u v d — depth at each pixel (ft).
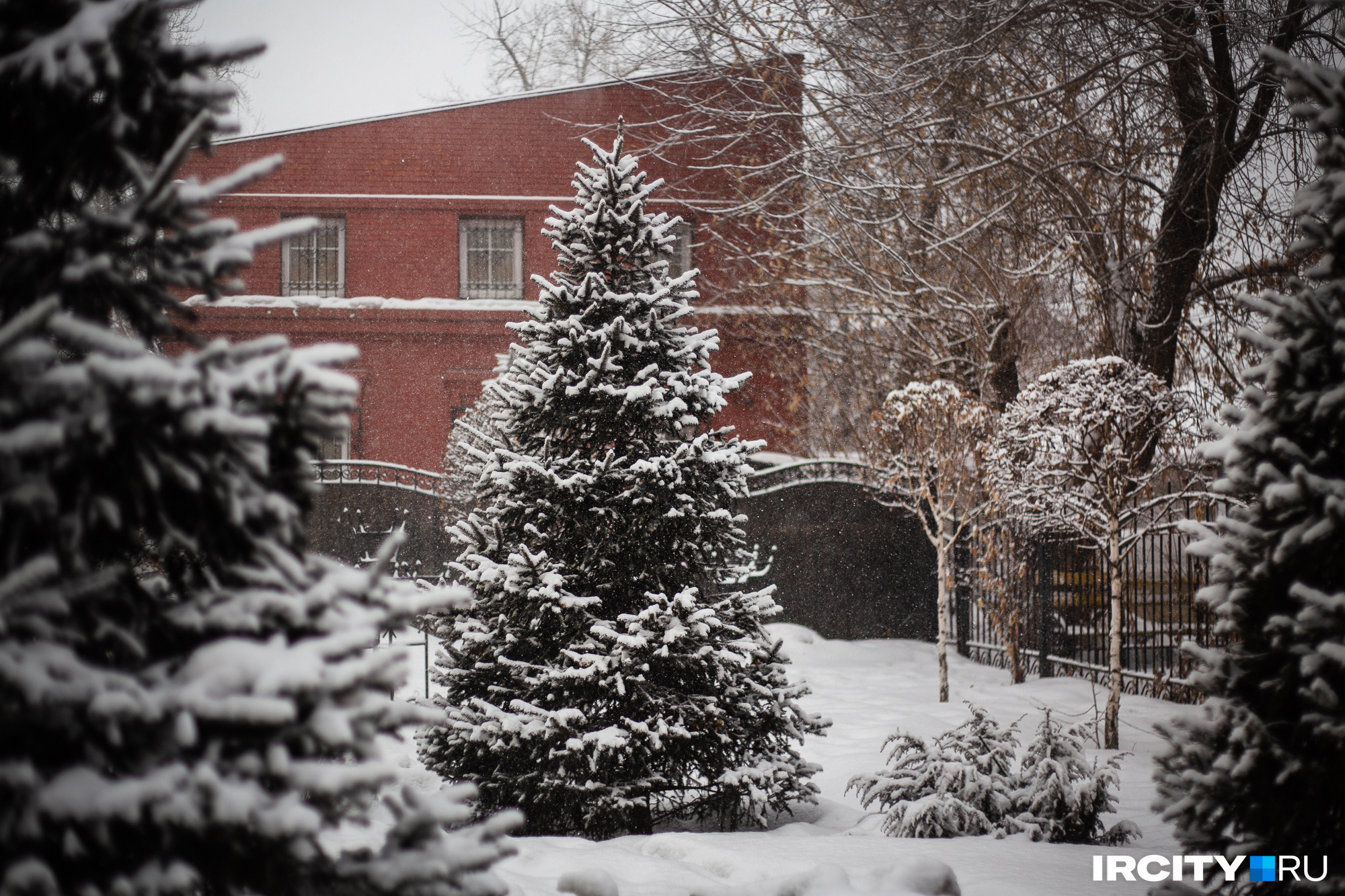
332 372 7.71
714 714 21.61
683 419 22.63
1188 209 44.62
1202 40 43.52
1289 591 10.39
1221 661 11.03
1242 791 10.48
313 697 7.09
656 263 24.18
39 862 6.21
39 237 7.25
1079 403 33.32
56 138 7.64
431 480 66.59
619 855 17.70
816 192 55.36
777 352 67.77
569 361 23.26
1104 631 46.24
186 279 7.53
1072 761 21.18
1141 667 41.70
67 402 6.82
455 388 73.67
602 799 20.42
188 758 6.86
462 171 76.28
